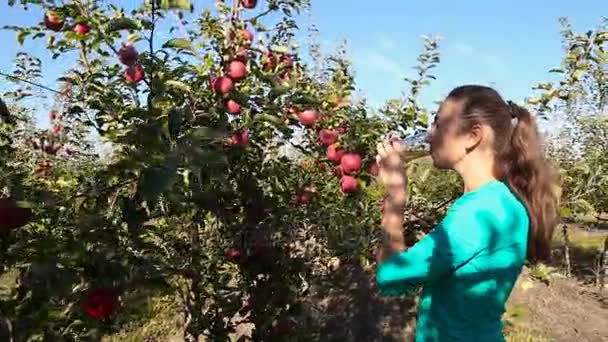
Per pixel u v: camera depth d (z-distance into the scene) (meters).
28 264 1.21
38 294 1.09
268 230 1.98
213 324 2.03
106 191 1.30
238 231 1.94
